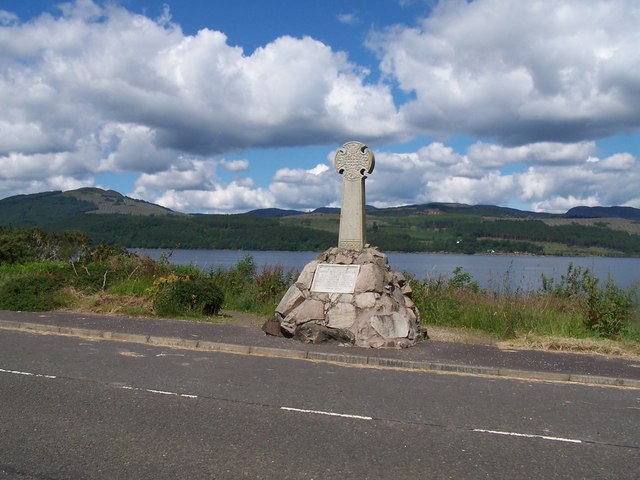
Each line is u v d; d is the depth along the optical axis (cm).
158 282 1688
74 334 1275
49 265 2280
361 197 1379
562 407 775
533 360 1055
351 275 1277
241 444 594
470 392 847
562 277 1745
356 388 851
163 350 1119
